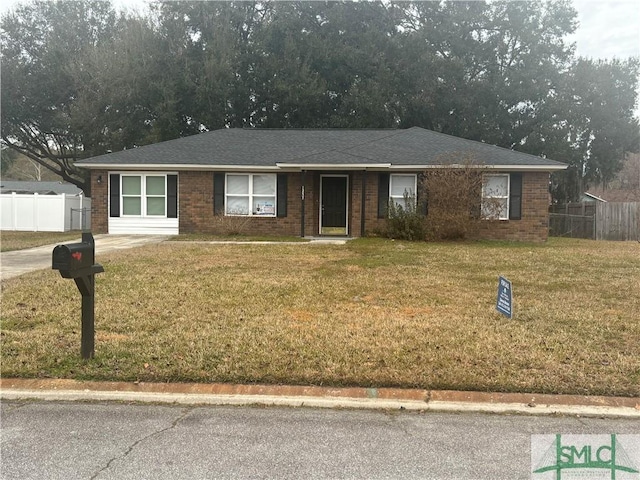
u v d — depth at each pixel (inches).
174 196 752.3
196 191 748.6
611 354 207.8
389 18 1286.9
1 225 886.4
